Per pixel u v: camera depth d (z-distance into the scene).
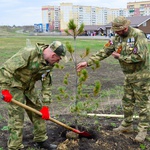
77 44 30.28
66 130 5.20
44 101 4.48
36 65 4.14
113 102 7.96
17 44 30.59
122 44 4.79
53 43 4.10
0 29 105.31
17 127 4.39
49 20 99.19
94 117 6.35
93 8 96.12
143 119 5.09
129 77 5.01
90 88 9.68
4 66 4.15
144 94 4.98
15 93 4.28
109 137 5.01
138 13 100.62
